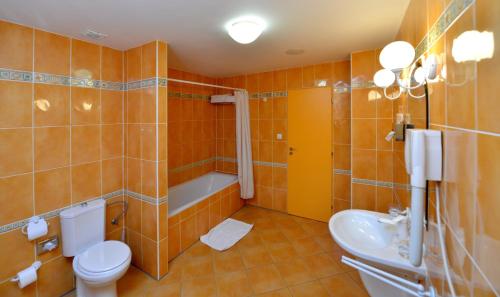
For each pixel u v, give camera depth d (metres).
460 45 0.75
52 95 1.95
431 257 1.10
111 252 1.94
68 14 1.64
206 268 2.38
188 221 2.75
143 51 2.25
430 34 1.10
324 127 3.29
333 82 3.16
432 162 0.93
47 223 1.93
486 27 0.58
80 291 1.90
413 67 1.42
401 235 1.42
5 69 1.70
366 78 2.61
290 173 3.59
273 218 3.50
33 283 1.86
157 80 2.16
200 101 3.90
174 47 2.41
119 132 2.44
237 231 3.10
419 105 1.33
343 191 3.22
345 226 1.68
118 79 2.40
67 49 2.03
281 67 3.41
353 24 1.90
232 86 3.99
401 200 2.07
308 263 2.45
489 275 0.58
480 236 0.63
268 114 3.69
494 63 0.55
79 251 2.02
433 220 1.07
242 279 2.21
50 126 1.94
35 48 1.84
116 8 1.57
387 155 2.56
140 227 2.36
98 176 2.28
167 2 1.50
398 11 1.68
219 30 1.97
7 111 1.71
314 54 2.76
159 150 2.20
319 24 1.89
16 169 1.77
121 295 2.02
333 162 3.27
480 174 0.63
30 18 1.69
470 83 0.68
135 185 2.38
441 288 0.98
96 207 2.13
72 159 2.09
